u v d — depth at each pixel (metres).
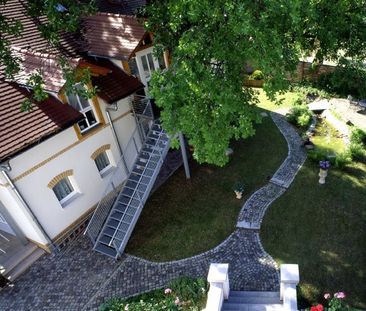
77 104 14.71
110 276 13.62
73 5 12.02
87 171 15.81
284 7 8.97
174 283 12.46
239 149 19.58
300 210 15.25
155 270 13.59
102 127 15.84
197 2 9.78
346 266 12.73
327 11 12.37
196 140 11.55
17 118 12.99
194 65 10.47
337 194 15.81
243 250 13.87
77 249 15.04
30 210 13.81
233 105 10.37
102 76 15.47
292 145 19.41
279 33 10.52
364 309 11.38
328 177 16.81
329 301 10.84
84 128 15.30
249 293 12.07
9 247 15.18
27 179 13.47
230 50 10.39
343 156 17.38
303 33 12.75
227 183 17.30
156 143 16.59
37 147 13.42
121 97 15.37
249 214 15.38
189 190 17.20
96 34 16.08
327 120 21.22
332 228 14.25
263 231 14.53
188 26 13.12
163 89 10.82
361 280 12.23
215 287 10.75
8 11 15.91
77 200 15.67
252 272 12.95
